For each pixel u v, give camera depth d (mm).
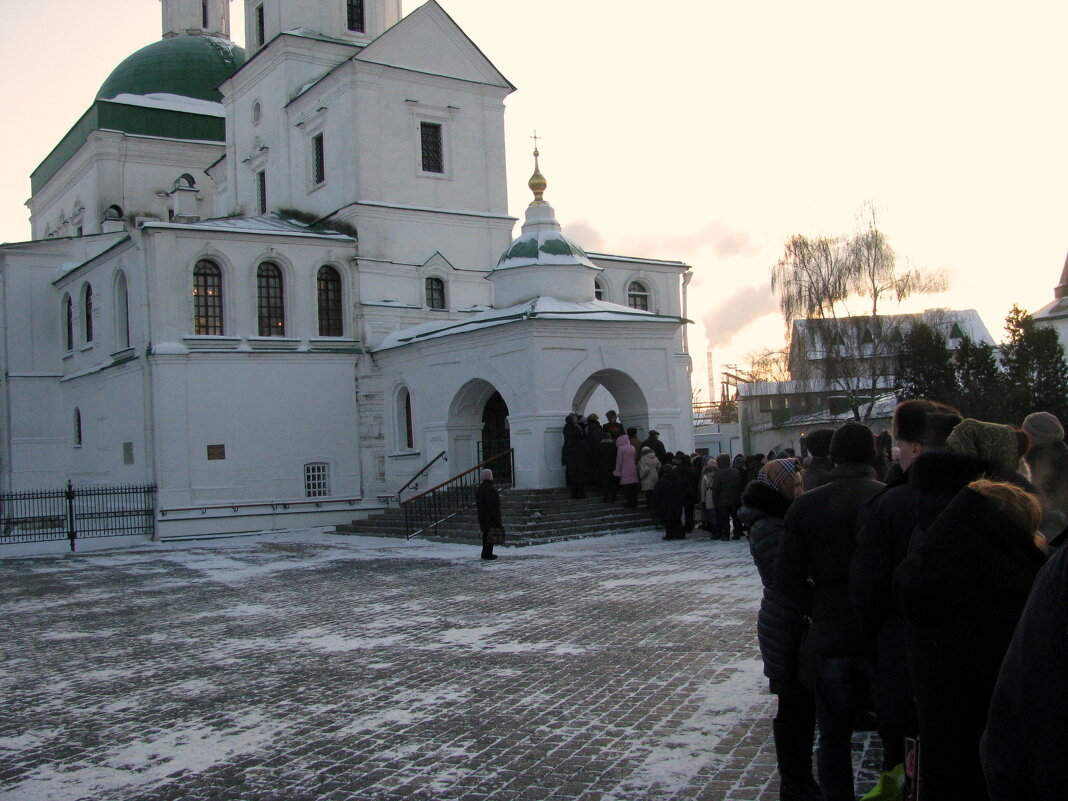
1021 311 40969
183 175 48719
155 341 31641
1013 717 2883
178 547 27938
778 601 5762
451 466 30547
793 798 5645
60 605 16906
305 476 33656
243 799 6656
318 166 37875
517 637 11734
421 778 6855
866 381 48406
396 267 35969
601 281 41094
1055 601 2805
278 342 33656
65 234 51188
